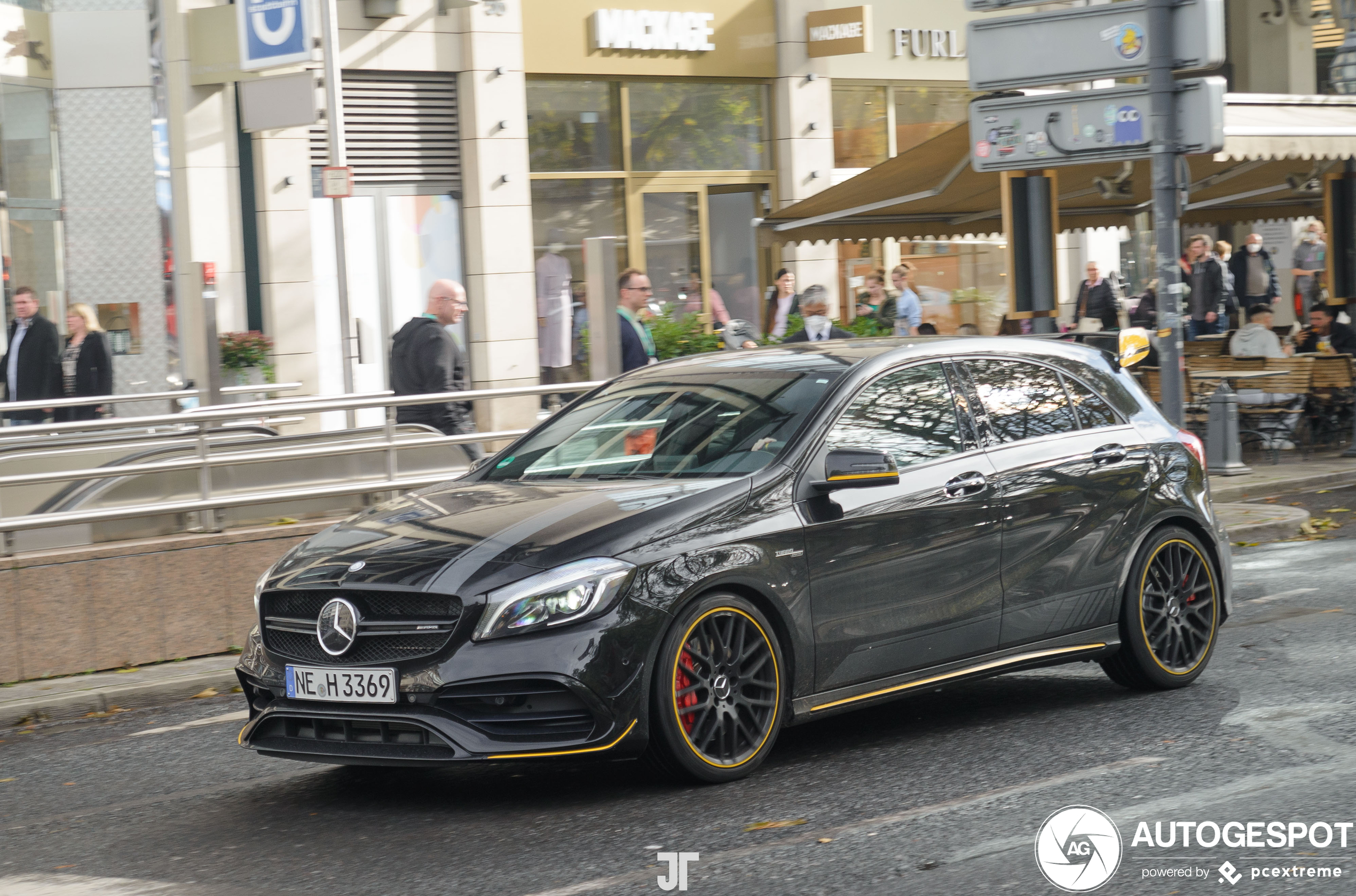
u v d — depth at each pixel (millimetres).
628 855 5215
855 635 6336
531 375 19125
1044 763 6188
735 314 21203
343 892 5012
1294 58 27766
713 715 5980
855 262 22094
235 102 17188
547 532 5867
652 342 13375
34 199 16922
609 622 5668
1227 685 7465
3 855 5703
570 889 4898
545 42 19250
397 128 18281
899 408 6742
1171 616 7430
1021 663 6910
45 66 16797
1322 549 11703
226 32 16281
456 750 5609
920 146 14734
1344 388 17359
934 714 7191
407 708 5711
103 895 5145
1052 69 12477
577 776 6301
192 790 6516
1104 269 25516
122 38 16766
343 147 16688
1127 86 12180
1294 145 14367
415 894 4945
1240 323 23750
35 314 14570
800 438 6406
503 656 5598
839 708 6332
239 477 9406
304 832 5750
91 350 14516
